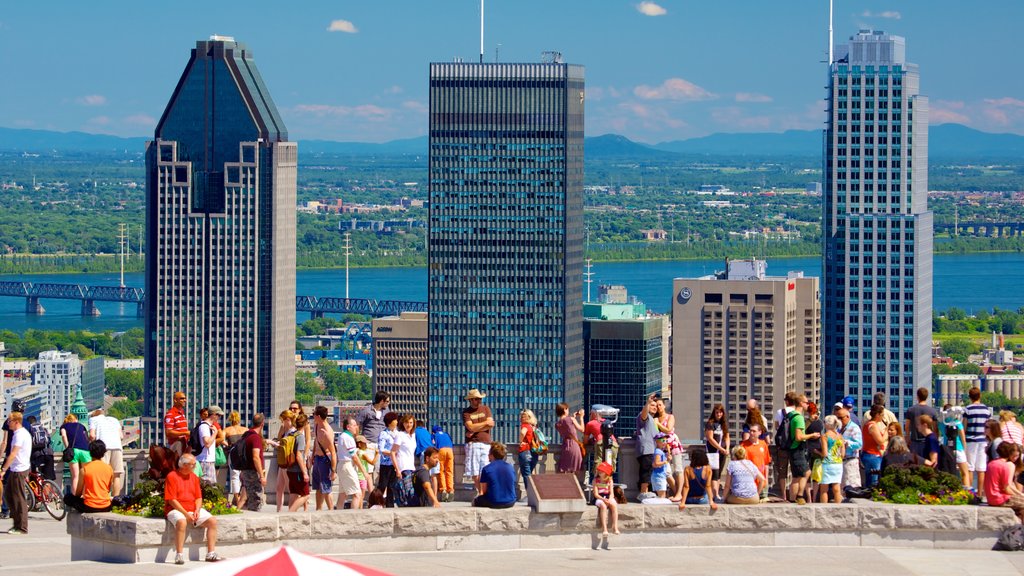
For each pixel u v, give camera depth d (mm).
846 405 133375
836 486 129625
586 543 125438
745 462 127438
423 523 123562
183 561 117125
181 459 117562
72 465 126812
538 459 137500
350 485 128375
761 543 126500
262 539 119875
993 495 127312
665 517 125812
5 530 132500
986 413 135875
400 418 130625
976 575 118188
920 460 134500
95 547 119125
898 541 126812
